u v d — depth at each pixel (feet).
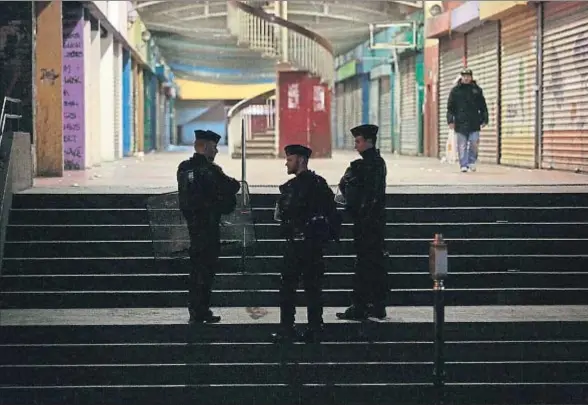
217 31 107.34
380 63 114.01
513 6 62.64
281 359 29.19
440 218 36.91
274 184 44.32
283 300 29.19
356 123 131.85
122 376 28.81
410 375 28.86
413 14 97.45
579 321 30.14
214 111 186.50
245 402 28.45
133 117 101.76
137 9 92.12
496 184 43.91
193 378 28.84
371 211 30.12
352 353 29.27
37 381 28.81
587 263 34.58
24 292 32.91
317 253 29.01
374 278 30.27
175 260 33.96
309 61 83.05
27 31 49.26
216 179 30.12
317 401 28.53
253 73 153.48
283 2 90.79
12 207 36.99
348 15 101.71
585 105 54.90
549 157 60.75
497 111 70.54
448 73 85.46
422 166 67.36
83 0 60.03
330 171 58.95
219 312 31.68
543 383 28.78
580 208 37.24
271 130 85.81
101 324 29.81
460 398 28.48
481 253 35.42
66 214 36.52
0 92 49.42
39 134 52.31
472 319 30.30
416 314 31.19
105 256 34.91
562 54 58.39
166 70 135.85
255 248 34.65
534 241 35.50
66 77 61.21
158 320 30.32
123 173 57.72
